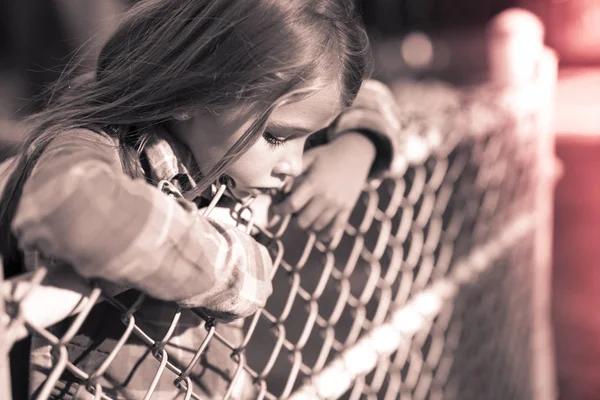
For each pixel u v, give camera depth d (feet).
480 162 11.01
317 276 13.07
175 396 4.98
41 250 3.26
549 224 13.28
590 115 36.50
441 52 37.09
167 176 4.60
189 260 3.59
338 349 7.13
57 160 3.43
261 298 4.08
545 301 13.29
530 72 10.92
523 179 12.17
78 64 5.51
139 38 4.72
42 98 5.62
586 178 28.17
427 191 8.43
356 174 5.91
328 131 6.22
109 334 4.73
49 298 3.43
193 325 5.15
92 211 3.25
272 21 4.42
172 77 4.50
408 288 8.57
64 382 4.62
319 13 4.59
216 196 4.58
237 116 4.48
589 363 16.97
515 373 12.65
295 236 12.38
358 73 4.91
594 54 48.19
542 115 12.13
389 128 6.28
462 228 12.30
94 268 3.29
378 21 39.91
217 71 4.42
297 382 11.27
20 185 4.36
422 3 40.73
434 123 7.96
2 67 24.02
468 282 10.73
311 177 5.63
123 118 4.50
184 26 4.55
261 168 4.66
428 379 10.20
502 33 10.52
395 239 7.91
